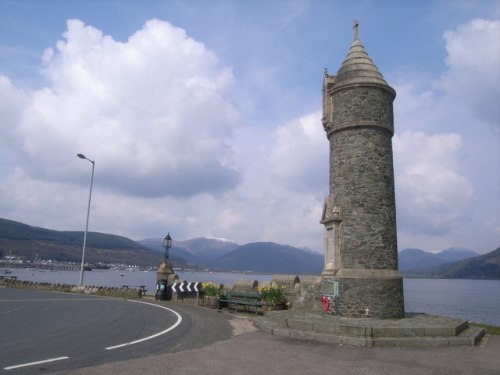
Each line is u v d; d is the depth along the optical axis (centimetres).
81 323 1362
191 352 930
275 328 1225
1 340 1052
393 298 1414
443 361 901
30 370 757
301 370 795
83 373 736
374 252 1445
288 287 1800
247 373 762
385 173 1512
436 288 14025
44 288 3203
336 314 1428
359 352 980
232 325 1398
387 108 1557
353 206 1484
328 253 1552
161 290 2403
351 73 1566
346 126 1533
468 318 4356
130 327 1291
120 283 9281
